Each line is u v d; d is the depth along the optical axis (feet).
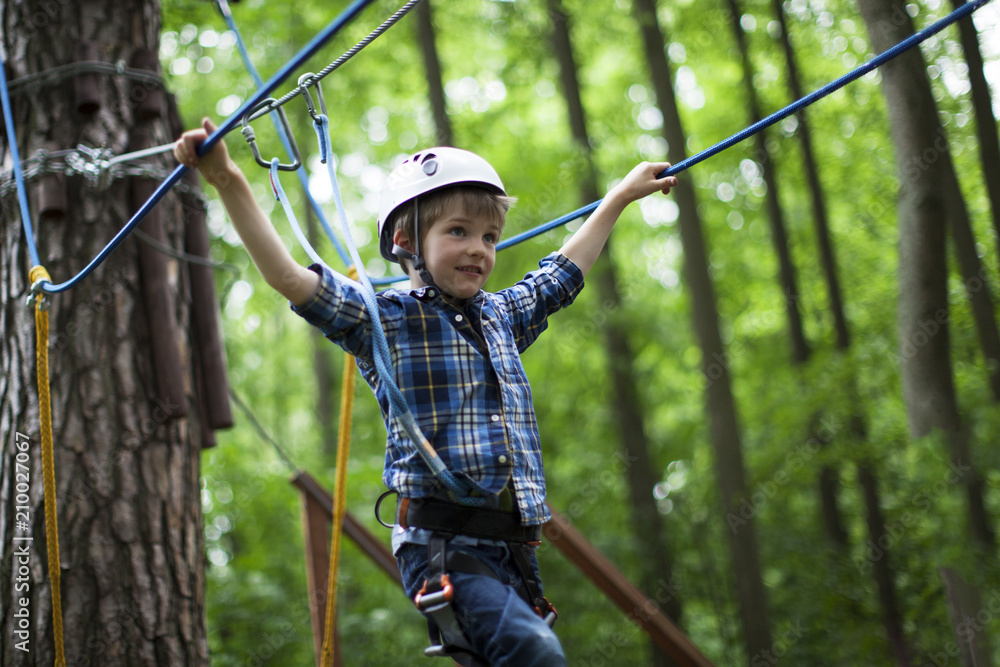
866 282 45.29
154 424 13.12
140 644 12.23
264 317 49.90
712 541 42.06
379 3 36.94
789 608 36.65
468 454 6.17
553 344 41.68
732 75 46.34
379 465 36.81
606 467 40.86
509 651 5.68
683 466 45.91
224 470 35.47
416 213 6.56
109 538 12.41
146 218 13.65
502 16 39.99
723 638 41.22
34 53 13.82
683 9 41.78
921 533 24.56
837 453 34.01
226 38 35.55
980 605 21.11
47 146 13.35
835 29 40.14
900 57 21.79
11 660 11.93
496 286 34.58
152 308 13.41
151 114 14.12
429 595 5.93
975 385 27.61
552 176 34.19
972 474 21.44
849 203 46.09
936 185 21.44
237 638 28.78
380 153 44.86
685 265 35.73
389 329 6.42
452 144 34.96
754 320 50.44
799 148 41.93
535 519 6.24
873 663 33.83
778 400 35.14
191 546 13.25
